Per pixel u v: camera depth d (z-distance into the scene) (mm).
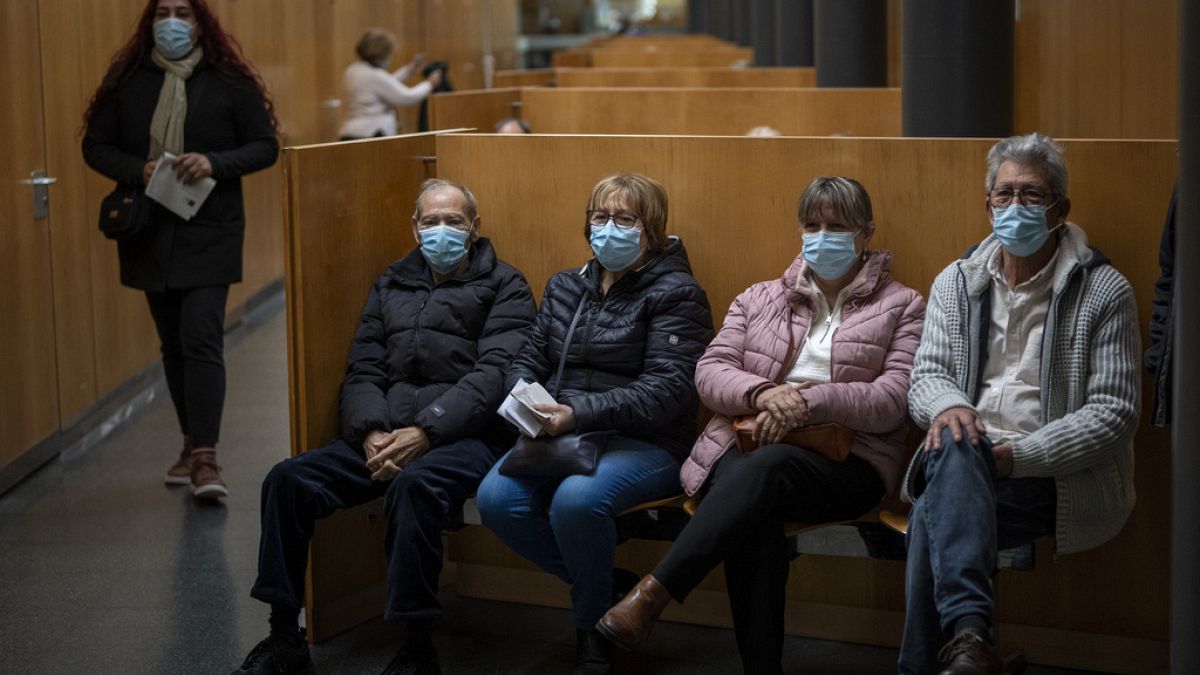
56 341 5262
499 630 3533
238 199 4566
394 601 3084
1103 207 3078
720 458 3125
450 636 3494
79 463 5164
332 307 3471
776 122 6508
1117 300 2887
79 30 5641
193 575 3955
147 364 6508
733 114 6559
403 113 14156
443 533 3557
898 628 3414
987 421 2949
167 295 4617
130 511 4555
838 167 3316
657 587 2900
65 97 5449
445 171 3709
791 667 3303
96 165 4480
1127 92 4301
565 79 8469
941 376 2969
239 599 3773
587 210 3291
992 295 3016
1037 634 3289
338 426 3510
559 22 31266
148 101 4473
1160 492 3141
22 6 4973
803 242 3123
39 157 5102
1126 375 2850
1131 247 3076
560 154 3576
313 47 10258
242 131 4543
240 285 8141
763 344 3180
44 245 5145
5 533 4344
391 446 3238
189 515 4500
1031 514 2846
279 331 7863
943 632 2715
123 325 6145
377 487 3318
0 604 3742
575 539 3068
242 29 8094
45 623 3611
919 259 3266
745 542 2971
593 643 3090
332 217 3451
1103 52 4555
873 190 3281
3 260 4734
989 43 4184
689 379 3230
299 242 3355
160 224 4480
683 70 8336
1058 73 5145
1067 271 2906
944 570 2656
